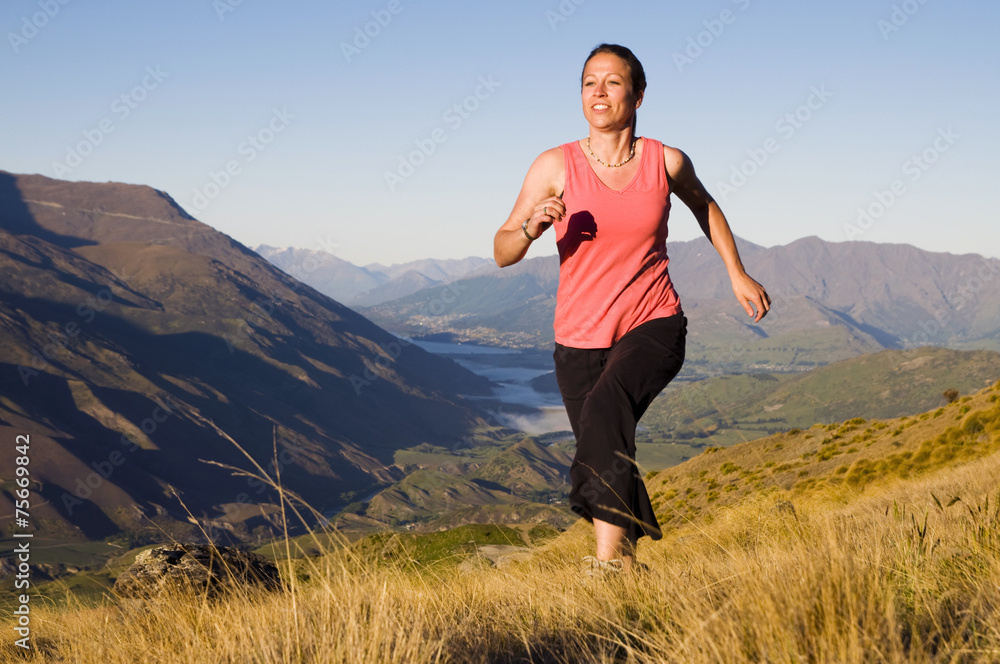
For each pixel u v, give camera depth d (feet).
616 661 4.95
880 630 4.11
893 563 5.95
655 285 7.92
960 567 5.75
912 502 11.09
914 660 3.76
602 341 7.87
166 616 8.30
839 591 4.45
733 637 4.17
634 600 6.26
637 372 7.30
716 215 8.54
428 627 5.88
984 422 69.77
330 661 4.90
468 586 8.45
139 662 6.86
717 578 6.51
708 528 11.35
